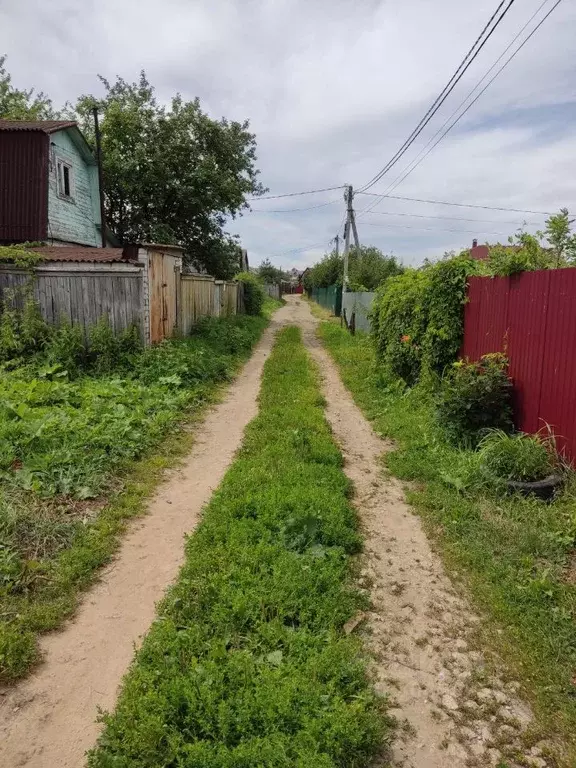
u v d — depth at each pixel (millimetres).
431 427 6719
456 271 7672
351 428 7668
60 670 2910
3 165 12789
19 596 3455
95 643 3123
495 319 6566
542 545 4027
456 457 5727
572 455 4918
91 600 3518
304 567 3637
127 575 3805
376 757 2424
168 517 4711
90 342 9609
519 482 4836
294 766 2217
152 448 6301
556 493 4715
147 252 9906
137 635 3197
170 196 19281
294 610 3242
